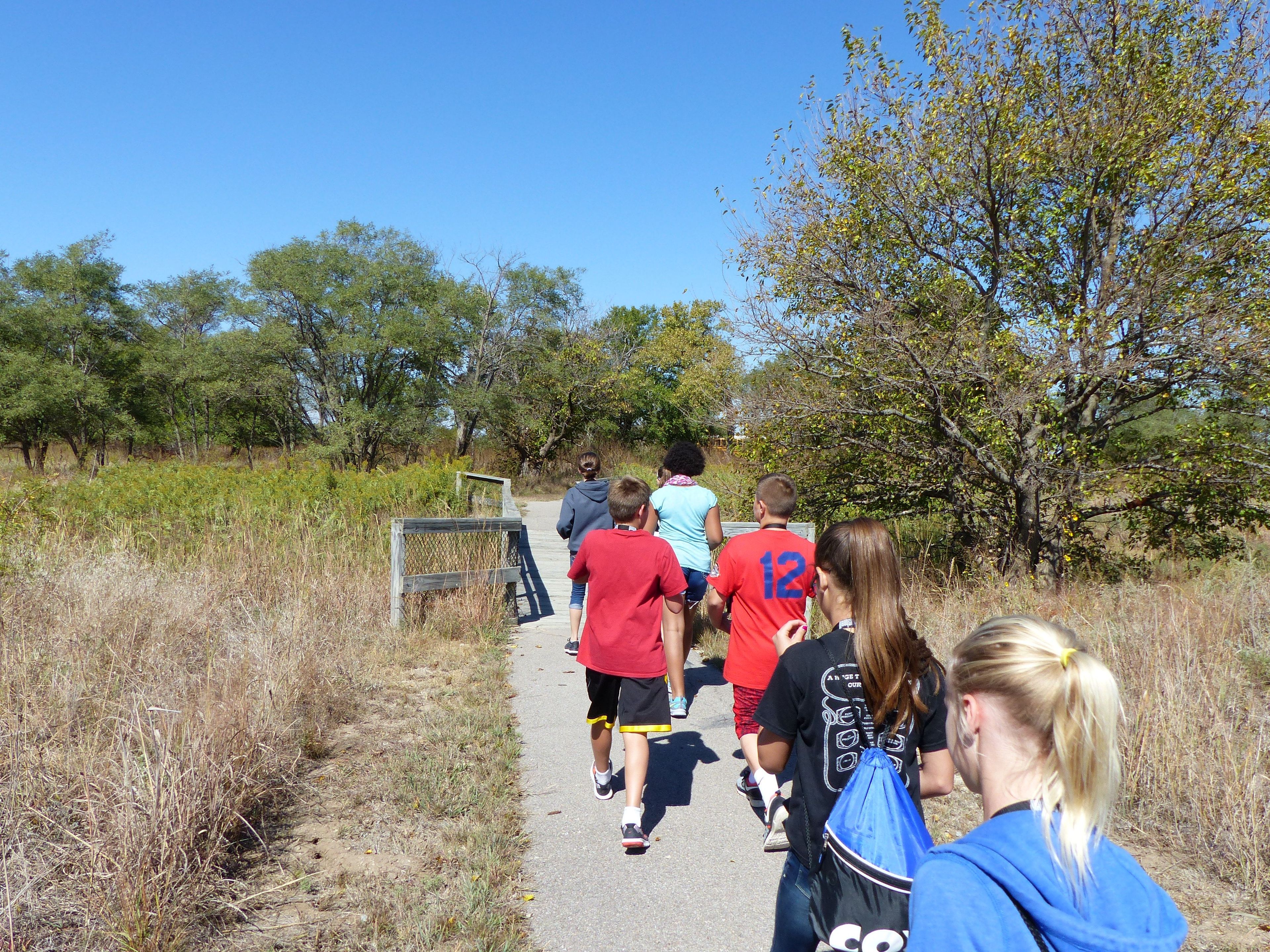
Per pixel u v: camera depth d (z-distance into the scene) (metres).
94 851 3.03
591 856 3.80
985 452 9.58
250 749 4.11
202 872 3.21
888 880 1.80
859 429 10.45
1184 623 6.18
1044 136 9.29
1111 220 9.79
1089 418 10.21
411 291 35.19
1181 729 4.33
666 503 5.89
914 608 8.09
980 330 9.80
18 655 5.25
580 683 6.55
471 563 8.77
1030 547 9.73
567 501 7.45
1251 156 8.52
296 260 34.09
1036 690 1.10
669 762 5.01
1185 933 1.02
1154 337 8.83
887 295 9.95
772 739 2.20
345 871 3.54
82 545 9.62
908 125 9.67
